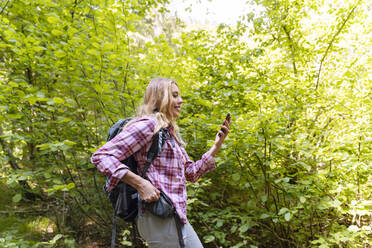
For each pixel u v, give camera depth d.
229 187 3.25
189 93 2.91
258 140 2.46
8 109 2.57
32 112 2.85
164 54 3.06
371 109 2.66
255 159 2.62
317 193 2.30
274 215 2.39
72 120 2.85
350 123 2.88
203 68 3.56
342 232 2.27
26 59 2.72
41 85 3.44
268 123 2.49
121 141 1.19
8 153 3.26
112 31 2.88
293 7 3.91
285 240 2.63
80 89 2.80
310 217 2.51
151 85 1.45
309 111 3.52
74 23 2.97
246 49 3.88
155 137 1.27
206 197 3.06
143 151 1.27
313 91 3.16
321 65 3.65
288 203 2.71
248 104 2.93
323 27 4.08
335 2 3.98
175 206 1.22
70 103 2.37
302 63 4.07
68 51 2.73
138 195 1.24
